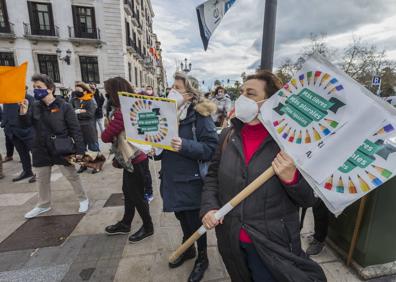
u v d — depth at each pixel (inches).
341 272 79.7
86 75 812.0
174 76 73.1
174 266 83.0
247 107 47.7
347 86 38.2
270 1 129.9
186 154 68.9
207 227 50.7
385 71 705.0
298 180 42.3
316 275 46.4
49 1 746.2
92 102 218.8
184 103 72.9
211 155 71.1
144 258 88.1
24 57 768.3
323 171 39.0
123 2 822.5
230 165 49.6
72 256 89.5
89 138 216.8
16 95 106.7
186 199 75.3
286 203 46.0
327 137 39.0
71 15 764.0
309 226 107.0
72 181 120.5
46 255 90.2
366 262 77.2
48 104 111.2
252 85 48.6
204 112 69.9
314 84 41.3
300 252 48.3
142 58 1169.4
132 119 74.1
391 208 74.0
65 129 114.4
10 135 164.4
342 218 85.5
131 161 90.5
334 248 89.2
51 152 114.6
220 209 47.9
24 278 78.9
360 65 701.9
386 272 76.4
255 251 47.3
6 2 733.9
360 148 37.3
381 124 35.8
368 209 74.6
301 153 40.4
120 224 103.7
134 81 1013.2
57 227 109.7
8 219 117.4
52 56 789.9
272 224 45.2
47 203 123.6
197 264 79.0
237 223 46.7
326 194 38.9
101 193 147.6
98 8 773.3
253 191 45.0
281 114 43.9
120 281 77.3
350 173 37.7
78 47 786.8
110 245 96.1
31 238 101.3
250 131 50.8
